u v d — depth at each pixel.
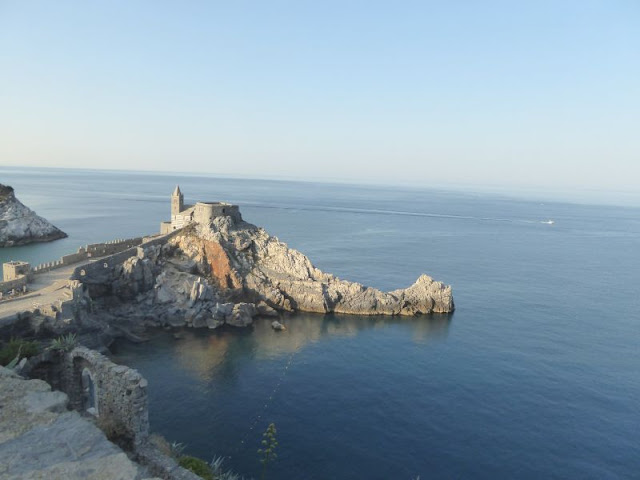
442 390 62.03
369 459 47.09
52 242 153.25
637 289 122.25
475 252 168.00
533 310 99.69
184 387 60.62
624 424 55.06
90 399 36.38
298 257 103.56
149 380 62.09
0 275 109.88
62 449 13.19
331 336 81.38
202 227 101.31
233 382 62.69
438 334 83.62
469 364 70.69
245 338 78.94
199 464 33.72
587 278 133.25
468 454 48.47
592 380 66.38
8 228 147.12
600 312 100.12
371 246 168.62
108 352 69.62
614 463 47.88
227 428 51.66
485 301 105.38
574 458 48.47
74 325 61.81
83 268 76.81
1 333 53.56
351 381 64.12
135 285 83.56
